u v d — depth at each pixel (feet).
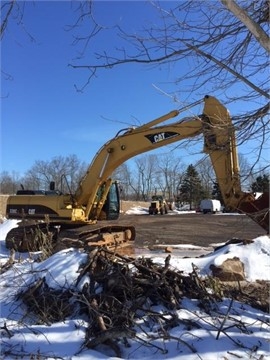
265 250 31.32
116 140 42.39
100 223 46.47
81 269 20.56
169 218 126.93
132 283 19.38
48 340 16.39
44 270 21.22
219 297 20.51
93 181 43.65
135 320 17.61
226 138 15.71
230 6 11.91
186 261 30.40
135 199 231.71
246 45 15.03
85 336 16.56
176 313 18.26
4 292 20.75
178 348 15.70
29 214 44.32
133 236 49.88
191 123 18.06
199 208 166.81
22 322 18.19
